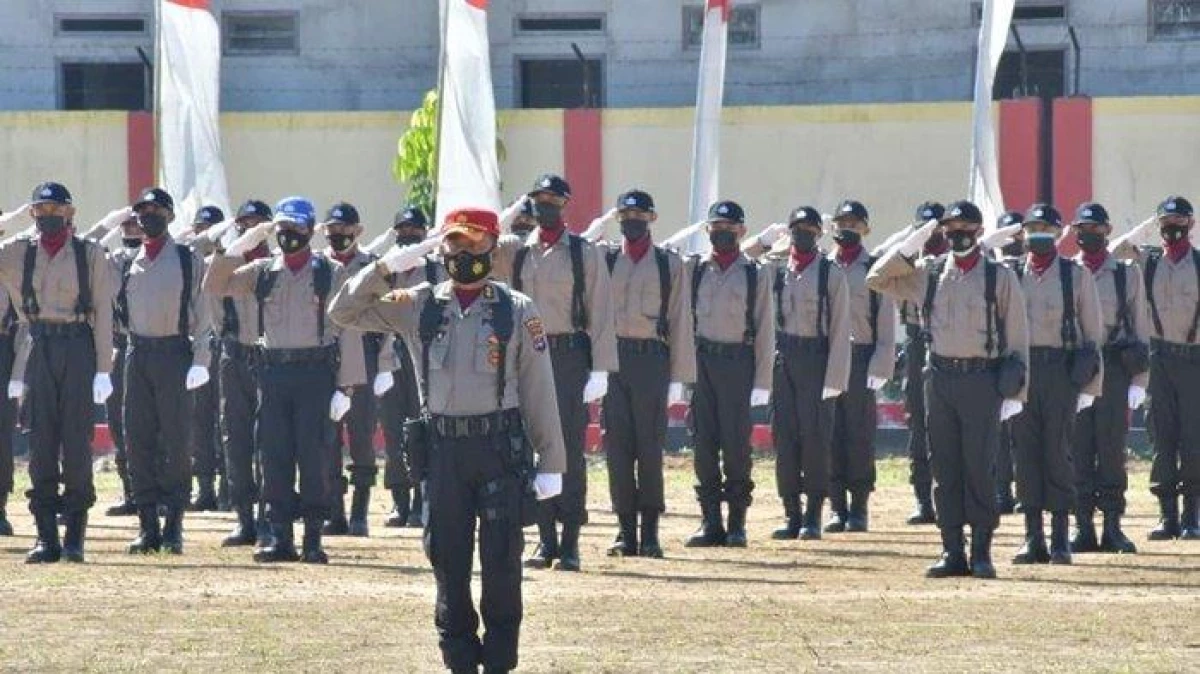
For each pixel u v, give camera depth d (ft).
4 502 112.27
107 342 96.27
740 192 203.51
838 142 202.49
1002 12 124.47
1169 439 112.88
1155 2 222.89
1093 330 100.22
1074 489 100.48
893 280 93.50
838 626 75.15
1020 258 106.83
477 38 118.42
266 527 100.22
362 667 66.80
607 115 204.13
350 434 114.93
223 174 133.49
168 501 102.12
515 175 205.16
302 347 96.78
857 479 120.37
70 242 95.66
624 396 101.50
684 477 156.66
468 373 62.28
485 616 62.90
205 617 76.33
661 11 227.81
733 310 107.45
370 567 94.73
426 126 196.85
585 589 86.17
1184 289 110.83
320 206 206.90
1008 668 67.21
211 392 127.44
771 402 115.14
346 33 229.66
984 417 92.02
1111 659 68.80
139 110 223.71
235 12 229.86
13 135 205.67
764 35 226.17
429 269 99.96
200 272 101.35
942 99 223.92
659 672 66.23
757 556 102.94
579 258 94.48
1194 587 88.22
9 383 106.22
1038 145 200.23
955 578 92.12
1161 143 199.21
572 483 94.84
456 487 62.59
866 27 225.35
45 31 230.48
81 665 67.10
